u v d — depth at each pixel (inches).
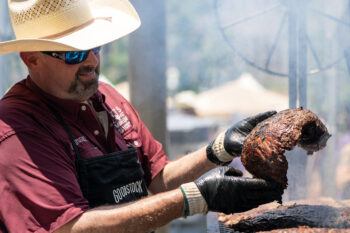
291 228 115.2
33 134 123.3
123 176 132.6
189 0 1087.6
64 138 127.3
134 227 116.3
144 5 233.0
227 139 135.5
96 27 130.7
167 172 146.2
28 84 130.6
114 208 118.5
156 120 246.1
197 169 142.6
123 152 133.8
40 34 128.8
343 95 283.6
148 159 146.8
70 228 117.6
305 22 147.0
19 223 119.1
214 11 159.6
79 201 121.0
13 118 124.2
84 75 128.1
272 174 111.5
